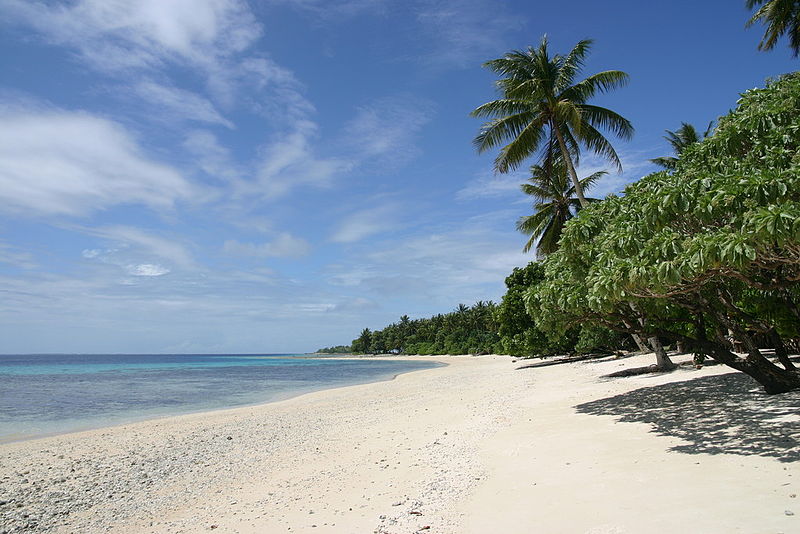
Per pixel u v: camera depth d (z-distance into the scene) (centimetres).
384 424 1380
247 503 753
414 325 14562
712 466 613
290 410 1950
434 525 543
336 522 604
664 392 1264
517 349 3475
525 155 2109
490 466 764
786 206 529
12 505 820
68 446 1350
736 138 876
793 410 845
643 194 883
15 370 7219
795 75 1062
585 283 914
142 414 2103
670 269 619
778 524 420
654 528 451
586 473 658
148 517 735
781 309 1016
